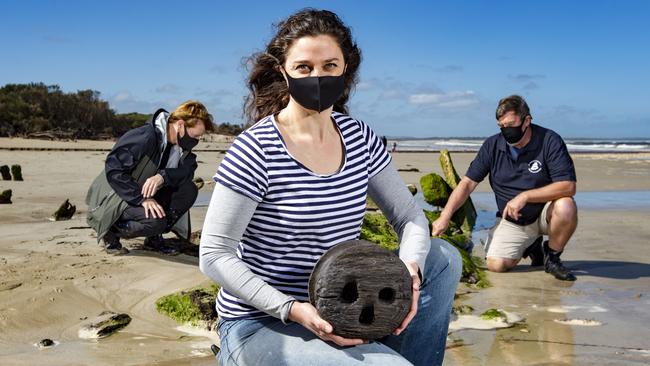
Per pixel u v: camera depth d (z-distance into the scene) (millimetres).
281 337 2068
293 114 2215
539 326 3973
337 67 2186
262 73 2461
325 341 2033
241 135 2154
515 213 5410
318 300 1956
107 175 5188
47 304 3975
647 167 21266
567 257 6199
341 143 2279
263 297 2037
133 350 3350
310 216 2123
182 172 5391
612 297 4715
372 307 1998
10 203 8859
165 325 3777
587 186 14305
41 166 17328
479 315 4199
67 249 5578
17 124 49312
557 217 5285
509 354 3434
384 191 2504
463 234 7273
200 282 4461
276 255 2160
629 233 7547
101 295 4238
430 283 2451
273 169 2100
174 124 5301
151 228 5254
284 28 2227
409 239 2416
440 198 7855
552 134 5492
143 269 4848
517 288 5023
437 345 2543
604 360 3342
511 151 5566
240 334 2154
